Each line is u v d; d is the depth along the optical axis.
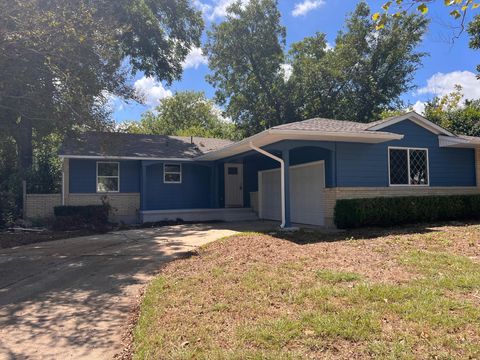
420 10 4.54
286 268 6.64
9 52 10.88
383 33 29.80
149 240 11.24
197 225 15.56
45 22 10.53
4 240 11.80
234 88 30.39
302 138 11.97
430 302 4.60
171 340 4.05
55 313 5.35
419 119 14.02
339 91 30.47
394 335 3.80
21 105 12.94
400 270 6.18
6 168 18.88
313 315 4.38
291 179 15.41
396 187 13.52
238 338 3.96
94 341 4.41
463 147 14.83
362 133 11.75
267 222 15.91
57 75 11.62
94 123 13.05
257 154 15.73
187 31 22.27
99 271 7.64
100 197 16.98
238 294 5.36
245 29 28.42
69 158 16.44
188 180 18.91
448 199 12.79
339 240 9.50
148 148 18.47
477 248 7.79
